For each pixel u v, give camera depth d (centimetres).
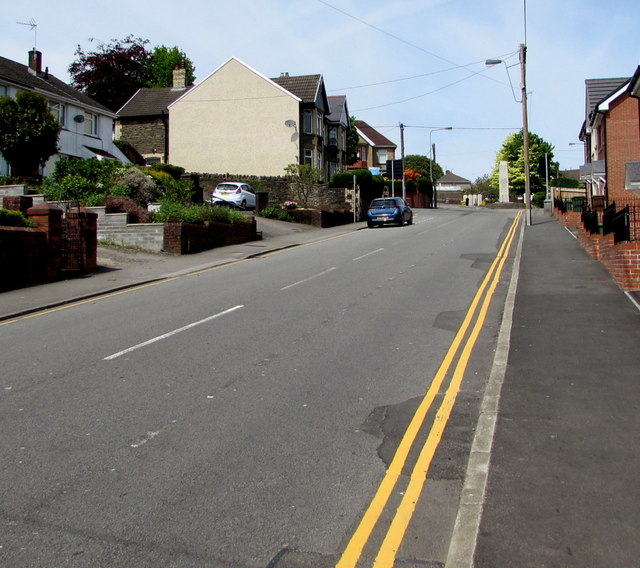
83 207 2041
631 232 1341
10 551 395
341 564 382
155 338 959
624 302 1116
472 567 367
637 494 442
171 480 490
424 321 1055
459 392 698
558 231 2581
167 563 383
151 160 4878
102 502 456
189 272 1761
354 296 1288
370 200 4388
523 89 3120
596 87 3844
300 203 3947
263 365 807
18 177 2656
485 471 488
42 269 1571
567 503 433
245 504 453
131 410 648
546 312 1070
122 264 1878
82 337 982
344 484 483
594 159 3906
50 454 540
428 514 438
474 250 2069
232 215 2536
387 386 722
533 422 586
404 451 543
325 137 5412
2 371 796
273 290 1380
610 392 661
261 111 4759
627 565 361
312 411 642
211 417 626
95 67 5884
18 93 2588
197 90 4856
